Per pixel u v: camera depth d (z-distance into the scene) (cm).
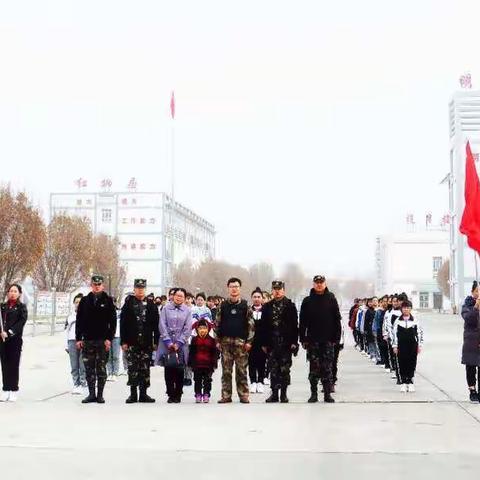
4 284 4509
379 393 1320
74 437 831
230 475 650
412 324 1342
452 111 7038
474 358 1134
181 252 11150
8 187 4841
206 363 1201
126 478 640
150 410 1054
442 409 1061
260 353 1370
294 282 13962
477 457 721
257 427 898
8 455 734
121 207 9962
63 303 3688
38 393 1341
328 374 1169
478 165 6706
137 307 1177
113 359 1581
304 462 700
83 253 5678
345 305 18750
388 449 761
